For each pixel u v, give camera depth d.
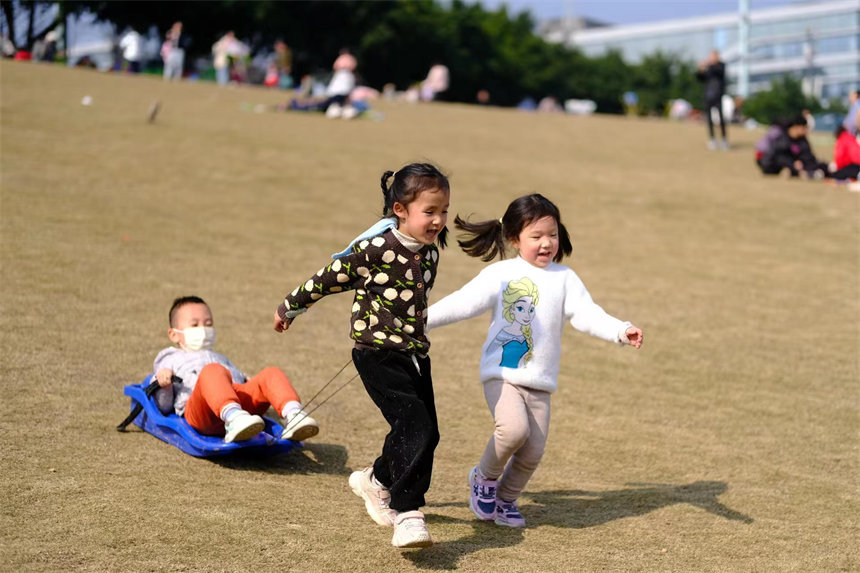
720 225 14.91
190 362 6.16
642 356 8.96
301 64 72.25
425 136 22.83
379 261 4.61
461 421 6.95
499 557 4.72
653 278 11.74
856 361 9.09
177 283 9.45
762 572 4.78
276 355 7.91
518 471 5.18
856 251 13.65
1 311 7.94
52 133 16.59
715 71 24.38
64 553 4.27
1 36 32.06
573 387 7.98
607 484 6.00
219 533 4.64
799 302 11.11
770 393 8.09
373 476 4.89
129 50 39.88
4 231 10.27
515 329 5.13
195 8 60.84
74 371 6.94
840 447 6.92
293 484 5.51
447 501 5.52
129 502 4.92
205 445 5.56
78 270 9.39
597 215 15.05
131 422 6.18
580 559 4.77
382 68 77.38
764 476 6.27
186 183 14.24
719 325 10.05
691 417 7.41
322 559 4.47
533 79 96.88
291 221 12.80
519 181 17.31
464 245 5.38
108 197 12.65
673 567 4.76
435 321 5.11
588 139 25.80
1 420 5.90
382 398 4.65
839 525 5.50
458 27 87.88
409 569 4.47
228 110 23.91
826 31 120.44
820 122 46.78
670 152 23.52
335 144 19.61
